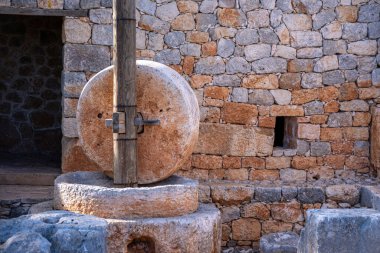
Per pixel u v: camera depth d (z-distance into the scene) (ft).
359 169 26.76
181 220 18.45
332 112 26.63
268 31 26.45
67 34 25.36
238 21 26.40
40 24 31.50
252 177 26.43
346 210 15.23
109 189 18.69
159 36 26.14
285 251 22.15
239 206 24.68
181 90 19.66
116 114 19.25
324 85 26.61
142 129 19.93
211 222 19.24
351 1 26.63
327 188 24.76
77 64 25.40
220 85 26.37
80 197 18.92
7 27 31.32
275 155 26.53
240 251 24.45
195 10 26.30
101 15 25.48
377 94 26.63
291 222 24.67
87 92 20.48
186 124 19.60
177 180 20.81
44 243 12.92
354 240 14.23
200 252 18.80
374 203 22.76
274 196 24.62
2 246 12.96
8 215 23.16
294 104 26.50
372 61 26.63
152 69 19.79
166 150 19.81
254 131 26.43
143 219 18.44
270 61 26.45
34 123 31.60
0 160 29.35
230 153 26.37
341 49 26.63
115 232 18.04
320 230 14.30
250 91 26.43
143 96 19.88
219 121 26.40
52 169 27.22
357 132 26.71
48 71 31.60
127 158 19.44
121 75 19.31
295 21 26.48
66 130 25.32
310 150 26.63
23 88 31.53
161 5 26.14
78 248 13.47
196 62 26.32
